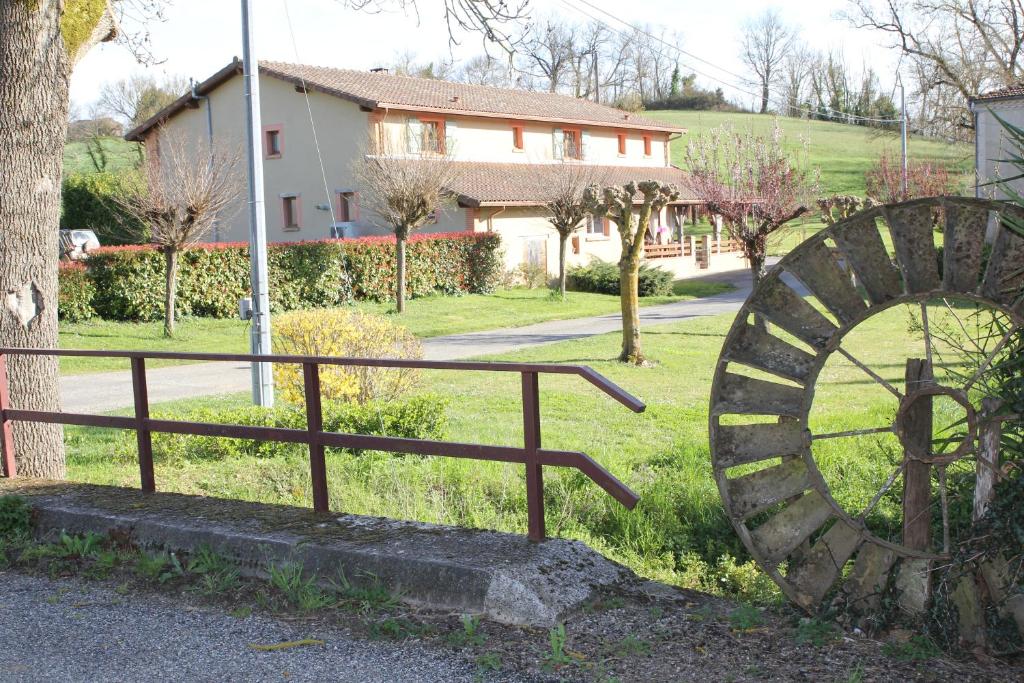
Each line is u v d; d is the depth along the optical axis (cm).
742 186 2384
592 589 489
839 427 1053
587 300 3247
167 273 2359
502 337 2358
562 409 1305
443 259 3209
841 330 500
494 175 3597
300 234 3472
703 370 1738
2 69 742
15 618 489
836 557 504
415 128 3366
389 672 410
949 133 4434
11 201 750
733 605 496
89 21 784
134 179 2677
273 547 532
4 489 679
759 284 512
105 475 852
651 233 4325
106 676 414
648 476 886
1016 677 425
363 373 1141
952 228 467
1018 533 443
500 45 970
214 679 408
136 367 654
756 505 519
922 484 493
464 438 1073
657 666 412
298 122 3412
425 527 548
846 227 493
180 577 536
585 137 4206
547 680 398
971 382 470
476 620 462
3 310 752
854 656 434
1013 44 3700
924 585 483
